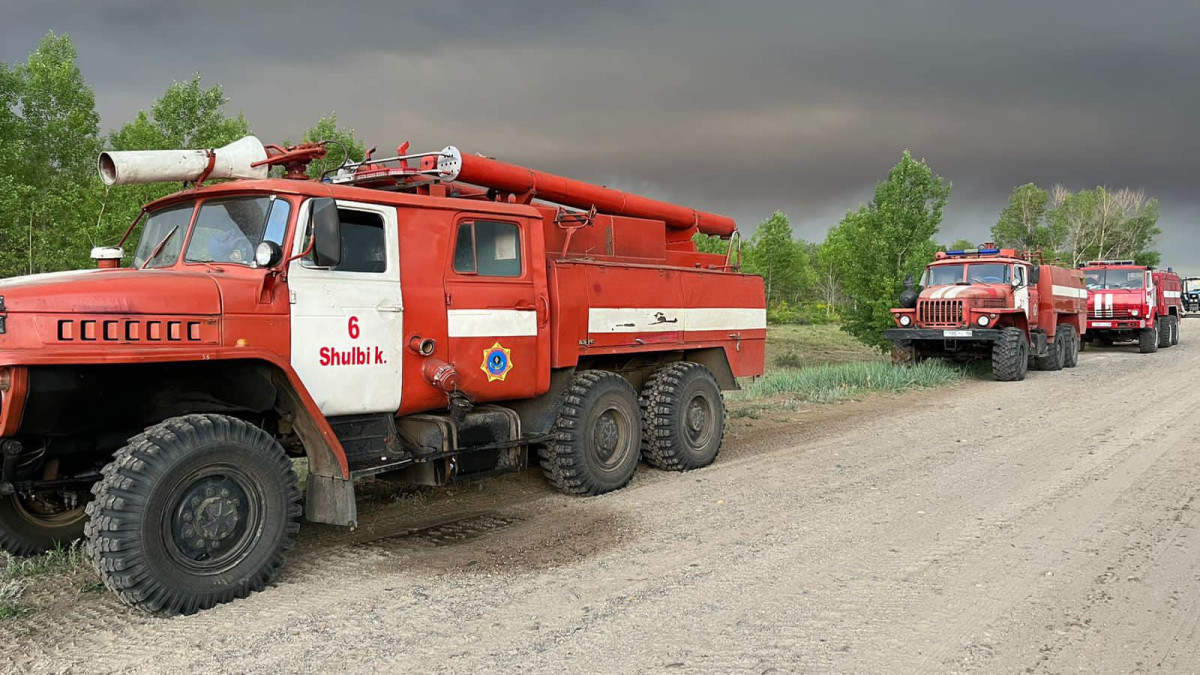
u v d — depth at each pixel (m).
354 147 18.53
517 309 6.30
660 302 7.66
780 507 6.56
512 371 6.27
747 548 5.49
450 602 4.57
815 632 4.11
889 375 15.34
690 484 7.41
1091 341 26.34
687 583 4.82
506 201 7.00
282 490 4.76
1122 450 8.77
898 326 17.53
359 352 5.29
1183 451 8.67
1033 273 17.23
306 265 5.07
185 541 4.39
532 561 5.29
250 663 3.82
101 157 5.31
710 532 5.89
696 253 8.63
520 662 3.81
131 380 4.70
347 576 5.01
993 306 16.16
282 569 5.13
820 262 50.84
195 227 5.34
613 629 4.18
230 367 4.95
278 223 5.02
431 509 6.62
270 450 4.71
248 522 4.64
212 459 4.45
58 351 4.07
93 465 5.22
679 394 7.79
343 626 4.24
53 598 4.65
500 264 6.26
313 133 18.44
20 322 4.07
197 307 4.52
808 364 24.39
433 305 5.73
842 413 11.83
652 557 5.33
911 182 19.23
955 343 16.77
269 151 6.02
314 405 4.89
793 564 5.15
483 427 6.14
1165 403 12.38
